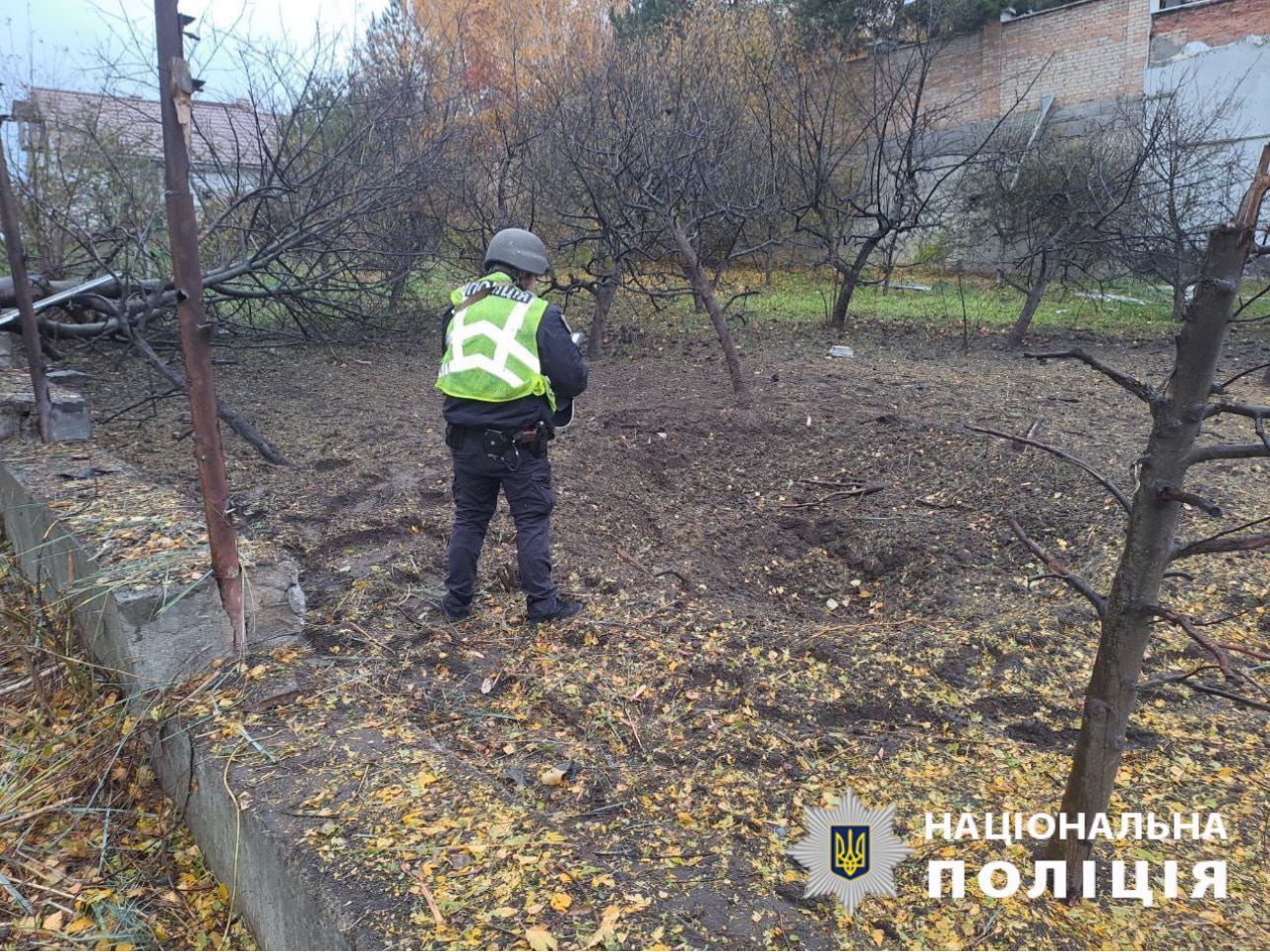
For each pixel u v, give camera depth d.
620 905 2.02
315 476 5.63
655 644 3.61
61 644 3.61
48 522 3.87
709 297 7.35
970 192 14.48
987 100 17.52
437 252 10.12
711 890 2.17
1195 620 3.75
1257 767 2.84
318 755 2.58
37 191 8.73
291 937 2.16
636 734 3.04
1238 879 2.34
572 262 11.16
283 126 8.27
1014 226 12.11
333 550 4.56
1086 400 7.35
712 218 9.46
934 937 2.07
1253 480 5.28
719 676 3.43
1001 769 2.82
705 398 7.64
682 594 4.25
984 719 3.16
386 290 10.26
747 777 2.79
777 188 10.29
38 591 4.01
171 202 2.68
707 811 2.60
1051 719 3.14
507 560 4.39
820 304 13.46
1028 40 16.88
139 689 2.93
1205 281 1.77
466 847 2.16
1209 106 14.52
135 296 8.08
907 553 4.82
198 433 2.90
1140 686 2.07
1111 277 13.13
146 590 2.93
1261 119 14.35
